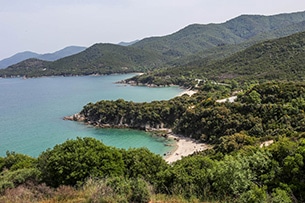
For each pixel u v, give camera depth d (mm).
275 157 25250
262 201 14547
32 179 22375
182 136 86875
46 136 89500
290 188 19469
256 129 66688
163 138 86500
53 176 24562
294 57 167875
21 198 14883
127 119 103062
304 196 18953
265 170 22594
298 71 145125
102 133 93625
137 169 29734
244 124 72188
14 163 44281
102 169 26234
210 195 15781
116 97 169500
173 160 66562
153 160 32375
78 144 28484
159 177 22859
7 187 17734
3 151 75062
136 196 13719
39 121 110188
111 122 104125
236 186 16484
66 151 27125
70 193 14531
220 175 17594
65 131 95625
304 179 21000
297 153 22750
